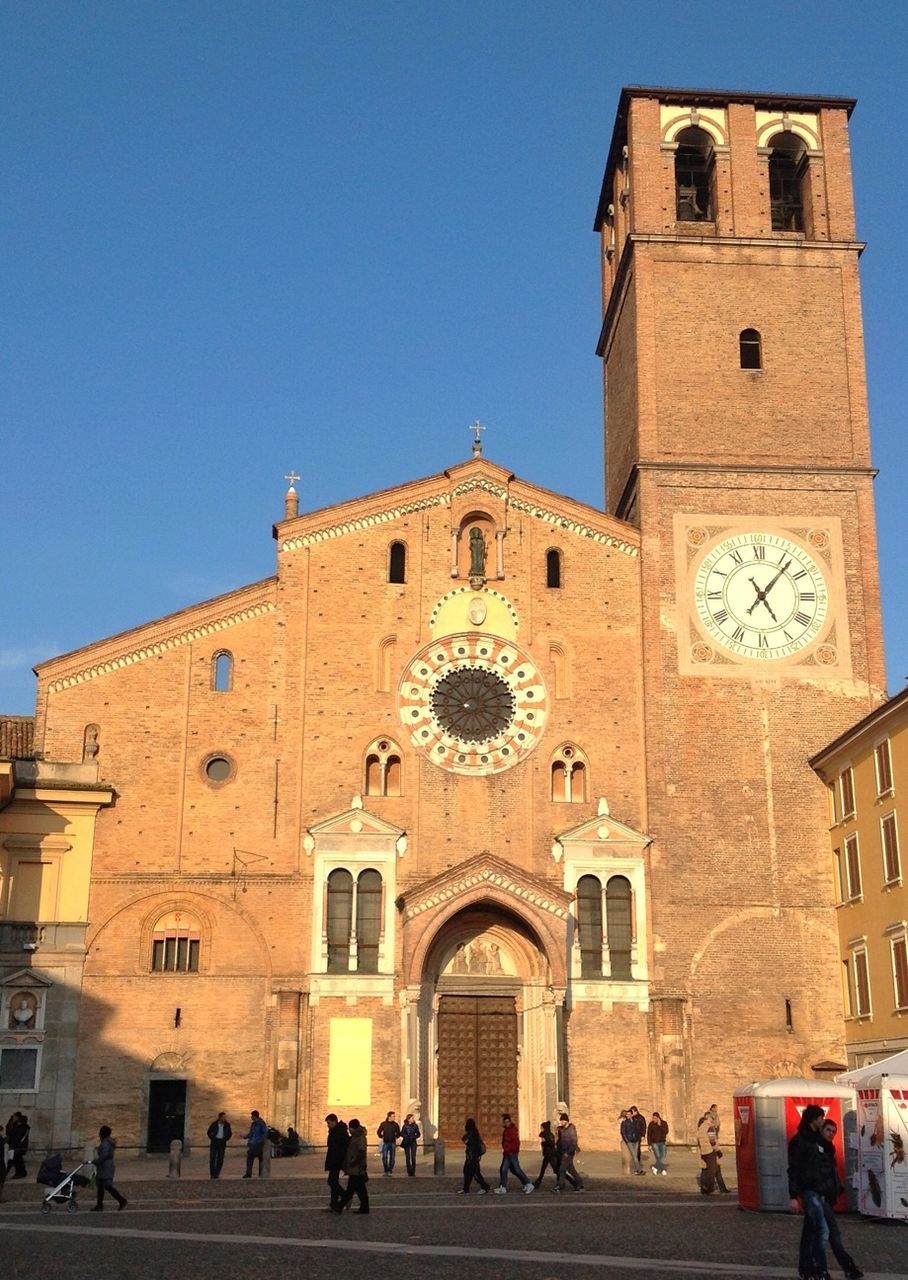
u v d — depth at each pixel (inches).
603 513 2519.7
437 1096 2269.9
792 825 2373.3
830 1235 932.0
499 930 2343.8
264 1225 1275.8
